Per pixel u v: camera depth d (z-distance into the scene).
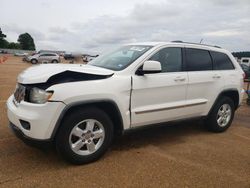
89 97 3.61
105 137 3.89
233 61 5.81
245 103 9.41
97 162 3.88
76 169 3.63
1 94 9.09
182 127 5.91
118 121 4.04
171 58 4.70
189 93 4.86
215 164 3.99
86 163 3.80
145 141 4.87
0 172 3.46
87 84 3.65
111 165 3.79
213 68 5.35
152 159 4.06
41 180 3.30
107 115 3.89
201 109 5.14
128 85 4.01
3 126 5.27
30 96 3.55
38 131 3.40
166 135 5.29
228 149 4.64
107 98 3.77
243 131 5.86
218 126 5.55
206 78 5.09
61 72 3.55
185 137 5.22
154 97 4.35
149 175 3.54
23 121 3.51
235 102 5.89
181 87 4.70
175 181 3.42
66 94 3.45
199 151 4.49
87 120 3.70
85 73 3.69
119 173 3.57
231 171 3.78
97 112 3.76
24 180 3.29
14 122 3.67
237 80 5.70
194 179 3.49
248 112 8.00
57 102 3.41
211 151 4.51
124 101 3.98
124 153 4.25
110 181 3.35
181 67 4.80
